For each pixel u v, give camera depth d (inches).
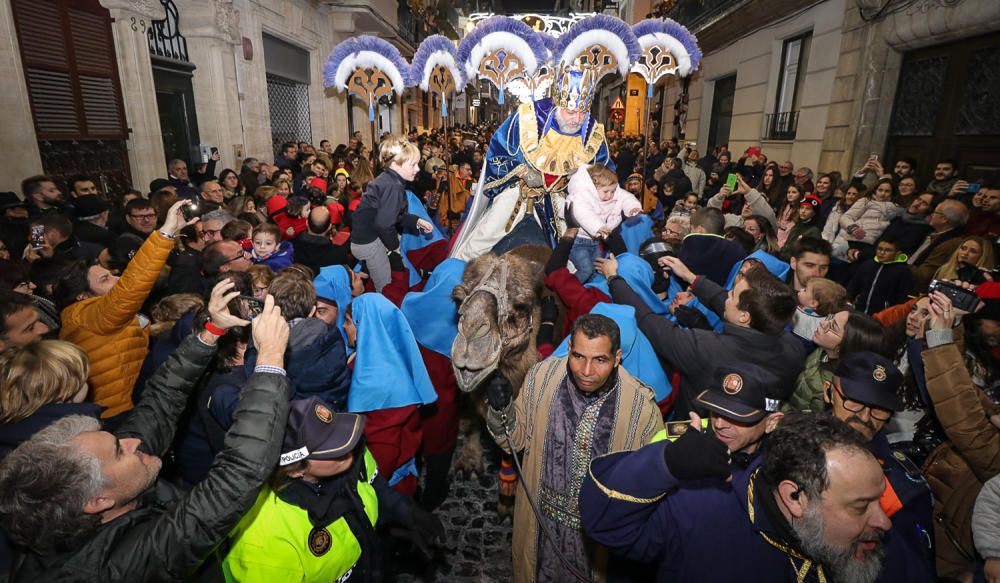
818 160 346.3
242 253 134.5
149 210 155.8
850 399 66.8
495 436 81.2
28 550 48.0
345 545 64.9
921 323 84.8
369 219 135.0
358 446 69.5
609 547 59.0
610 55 141.6
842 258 214.4
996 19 220.4
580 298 100.2
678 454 51.6
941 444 82.9
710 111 566.9
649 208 301.3
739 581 56.4
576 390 75.3
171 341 91.9
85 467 46.6
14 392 62.4
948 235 175.2
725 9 473.4
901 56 288.4
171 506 52.2
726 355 84.0
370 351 90.4
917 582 56.6
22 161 210.1
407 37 668.1
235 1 348.5
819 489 47.6
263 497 61.0
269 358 58.7
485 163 142.2
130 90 266.7
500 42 150.2
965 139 247.3
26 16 212.5
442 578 101.5
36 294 116.7
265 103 388.5
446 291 105.0
